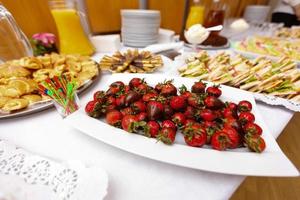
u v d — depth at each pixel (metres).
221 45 0.90
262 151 0.29
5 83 0.49
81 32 0.75
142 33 0.85
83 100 0.47
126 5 1.01
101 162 0.31
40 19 0.81
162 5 1.13
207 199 0.25
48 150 0.33
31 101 0.43
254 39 0.99
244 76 0.53
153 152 0.29
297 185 0.90
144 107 0.37
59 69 0.55
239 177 0.28
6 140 0.34
